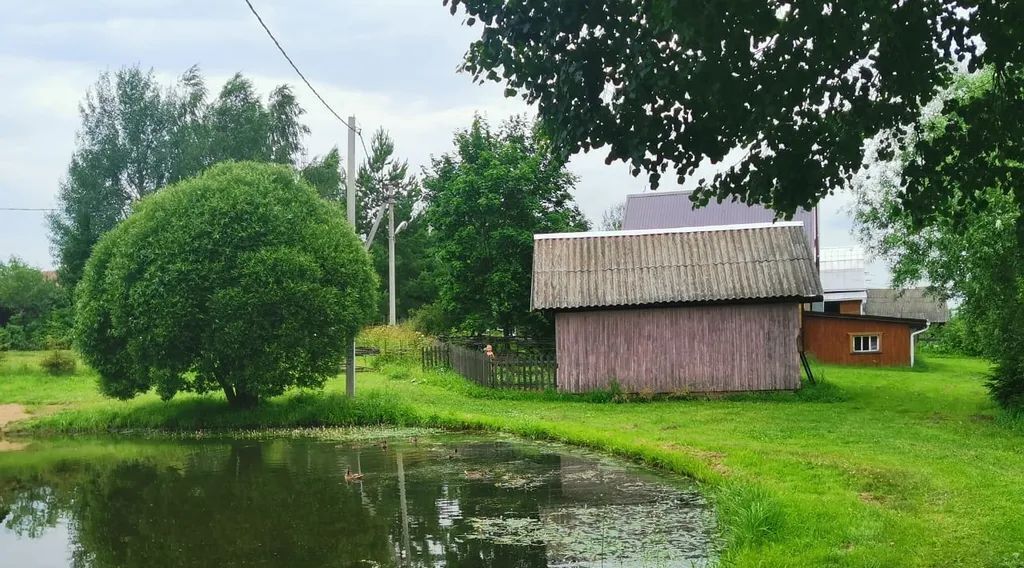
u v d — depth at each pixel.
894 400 22.38
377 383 27.88
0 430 21.22
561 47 7.03
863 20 6.80
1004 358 18.47
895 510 9.72
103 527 11.47
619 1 6.88
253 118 53.25
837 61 6.88
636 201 41.47
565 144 7.24
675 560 8.84
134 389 22.59
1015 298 17.84
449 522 10.84
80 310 22.34
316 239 21.84
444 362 32.00
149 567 9.45
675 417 19.48
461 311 36.69
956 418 18.39
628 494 12.07
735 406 21.59
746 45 6.66
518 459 15.34
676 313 24.08
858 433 16.08
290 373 21.20
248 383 20.86
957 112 7.70
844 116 7.38
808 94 7.09
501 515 11.09
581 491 12.38
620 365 24.22
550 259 25.42
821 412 19.89
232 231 20.88
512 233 34.34
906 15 6.88
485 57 7.30
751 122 7.18
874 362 36.41
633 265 24.80
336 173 57.09
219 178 22.06
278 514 11.69
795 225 25.09
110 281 21.31
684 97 7.18
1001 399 18.59
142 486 14.23
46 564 9.77
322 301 21.12
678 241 25.31
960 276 20.11
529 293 35.12
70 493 13.86
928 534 8.60
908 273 21.38
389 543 9.95
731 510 10.04
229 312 20.34
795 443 14.94
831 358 36.88
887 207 21.31
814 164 7.48
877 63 7.20
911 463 12.58
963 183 7.88
